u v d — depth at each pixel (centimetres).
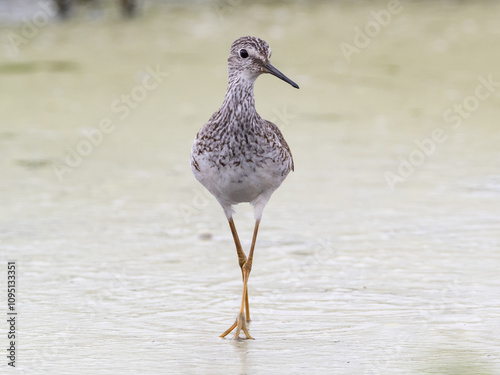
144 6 3500
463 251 1235
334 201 1491
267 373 853
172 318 1016
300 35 2964
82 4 3481
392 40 2888
